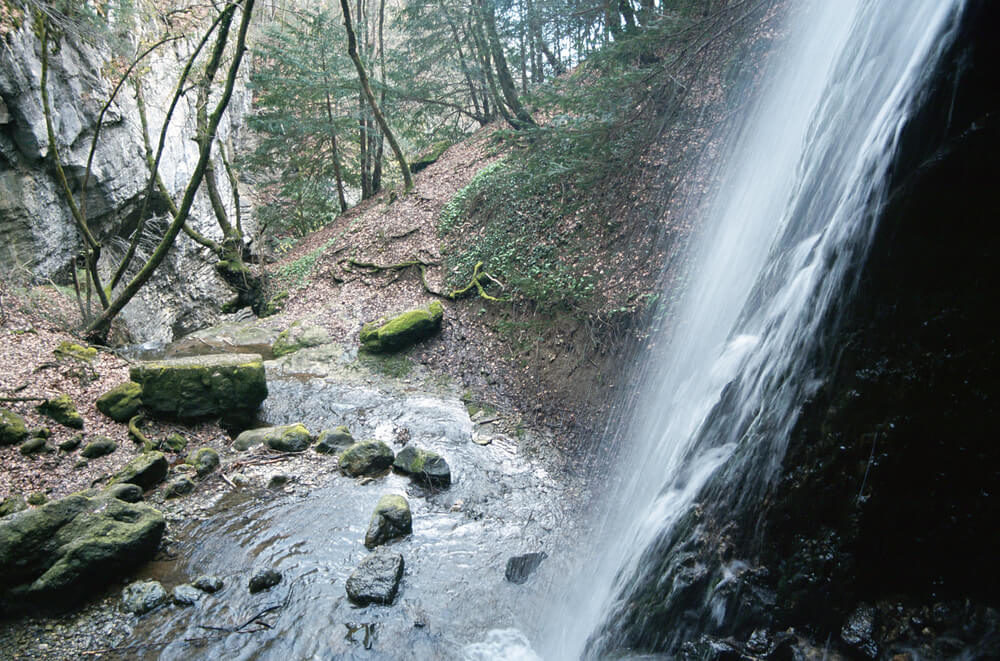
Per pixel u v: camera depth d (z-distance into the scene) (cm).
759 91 681
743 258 655
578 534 596
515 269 1091
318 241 1905
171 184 1700
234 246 1534
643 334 786
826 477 315
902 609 281
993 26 284
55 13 1076
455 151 2034
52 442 684
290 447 777
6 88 1046
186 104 1870
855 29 435
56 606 473
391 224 1605
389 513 604
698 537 380
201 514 627
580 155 686
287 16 2288
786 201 543
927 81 316
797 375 356
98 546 499
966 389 273
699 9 657
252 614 483
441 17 1769
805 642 304
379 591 500
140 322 1427
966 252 282
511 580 528
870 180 342
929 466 281
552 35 834
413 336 1102
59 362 848
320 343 1180
